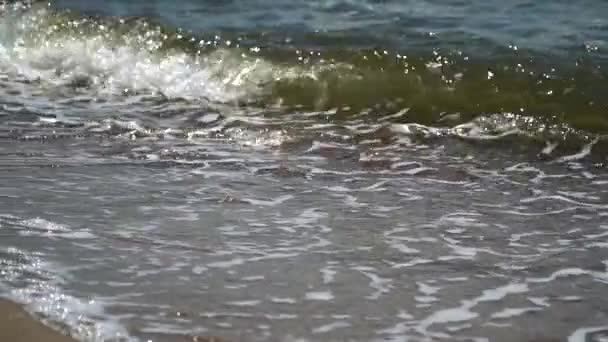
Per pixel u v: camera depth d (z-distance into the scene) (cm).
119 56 3375
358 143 2597
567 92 2912
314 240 1852
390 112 2906
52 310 1505
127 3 4062
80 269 1666
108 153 2419
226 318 1503
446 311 1559
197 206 2023
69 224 1884
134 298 1559
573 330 1507
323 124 2789
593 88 2934
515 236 1911
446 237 1891
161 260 1720
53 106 2895
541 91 2930
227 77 3166
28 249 1748
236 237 1850
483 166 2416
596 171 2391
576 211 2072
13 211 1953
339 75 3084
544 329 1508
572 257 1803
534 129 2725
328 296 1596
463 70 3066
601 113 2808
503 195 2178
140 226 1888
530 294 1633
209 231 1877
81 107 2895
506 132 2711
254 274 1675
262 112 2912
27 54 3434
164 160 2372
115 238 1817
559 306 1588
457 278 1691
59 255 1725
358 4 3884
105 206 2002
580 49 3231
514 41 3322
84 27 3569
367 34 3462
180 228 1886
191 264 1708
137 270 1670
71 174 2223
